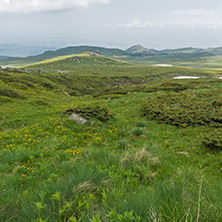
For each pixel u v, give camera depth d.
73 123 14.95
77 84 129.12
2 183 4.42
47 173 5.36
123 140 10.55
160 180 4.60
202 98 21.30
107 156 6.94
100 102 25.17
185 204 2.62
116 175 4.39
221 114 14.83
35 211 2.55
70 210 2.70
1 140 11.57
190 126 13.70
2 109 23.25
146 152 6.94
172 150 9.41
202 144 9.94
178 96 23.11
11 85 49.25
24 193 3.80
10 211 2.78
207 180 4.76
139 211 2.45
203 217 2.33
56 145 10.21
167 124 14.81
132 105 22.17
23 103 29.39
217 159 7.82
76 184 3.73
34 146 10.27
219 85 31.06
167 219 2.28
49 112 21.86
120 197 3.13
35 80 74.25
